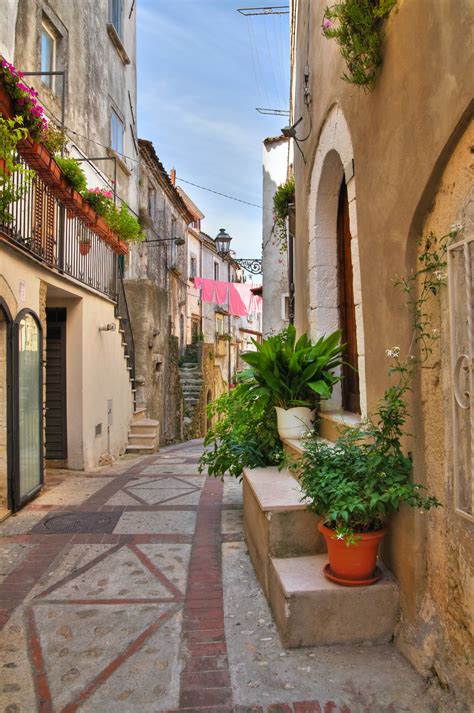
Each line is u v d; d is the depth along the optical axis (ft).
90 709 7.99
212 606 11.32
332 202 16.79
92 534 16.24
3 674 8.89
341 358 16.43
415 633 8.75
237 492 22.13
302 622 9.32
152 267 57.57
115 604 11.46
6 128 12.35
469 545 7.39
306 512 11.07
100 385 30.71
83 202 24.20
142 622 10.66
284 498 11.61
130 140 46.60
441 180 8.11
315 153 16.56
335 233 17.06
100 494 21.63
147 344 44.75
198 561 13.97
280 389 15.23
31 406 20.18
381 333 10.27
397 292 9.41
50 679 8.75
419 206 8.55
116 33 39.93
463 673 7.42
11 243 17.54
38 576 12.98
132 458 33.78
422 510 8.75
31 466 20.22
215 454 17.21
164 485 23.56
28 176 13.66
